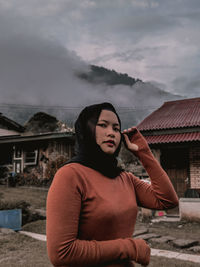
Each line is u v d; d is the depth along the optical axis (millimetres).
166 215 11188
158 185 1533
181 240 6613
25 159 20469
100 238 1208
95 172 1288
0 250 5625
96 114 1345
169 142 11312
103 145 1308
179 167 12312
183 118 12844
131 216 1339
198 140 10953
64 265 1102
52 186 1196
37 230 7906
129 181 1520
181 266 4695
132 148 1560
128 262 1253
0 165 21656
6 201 8977
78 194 1178
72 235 1111
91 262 1099
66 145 19203
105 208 1212
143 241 1260
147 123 13258
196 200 9805
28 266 4590
